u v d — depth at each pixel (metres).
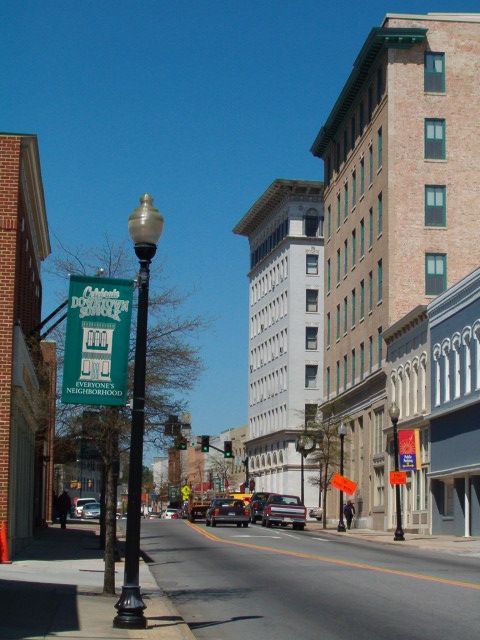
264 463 113.56
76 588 19.70
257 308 120.25
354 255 71.94
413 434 53.72
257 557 31.12
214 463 139.88
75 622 14.66
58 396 32.25
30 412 33.72
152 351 31.64
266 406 113.88
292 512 61.50
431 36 62.91
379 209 64.50
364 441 67.12
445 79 62.72
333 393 77.56
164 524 66.12
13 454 29.09
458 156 62.25
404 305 61.09
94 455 33.19
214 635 14.57
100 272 29.61
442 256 61.62
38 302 43.16
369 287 66.94
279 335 108.62
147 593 20.09
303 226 105.69
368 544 42.25
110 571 18.77
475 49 63.06
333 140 78.88
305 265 105.19
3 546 26.84
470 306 47.56
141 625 14.39
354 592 19.97
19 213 29.69
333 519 77.88
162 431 32.50
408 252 61.34
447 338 50.59
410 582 21.97
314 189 105.12
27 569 24.77
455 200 61.97
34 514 47.06
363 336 68.31
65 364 15.34
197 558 30.92
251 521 69.81
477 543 41.78
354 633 14.41
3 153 28.64
